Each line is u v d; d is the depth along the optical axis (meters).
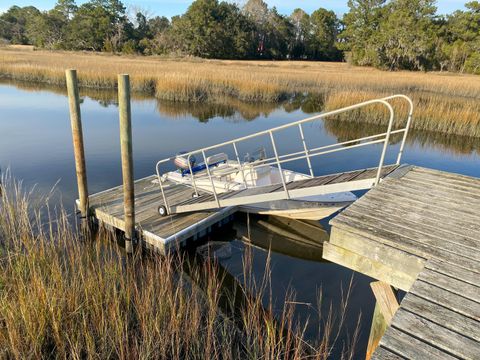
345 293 4.34
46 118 13.34
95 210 5.59
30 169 8.12
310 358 3.24
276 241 5.66
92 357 2.87
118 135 11.45
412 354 1.62
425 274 2.15
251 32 53.12
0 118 13.07
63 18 58.50
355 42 46.62
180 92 18.14
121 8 56.12
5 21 70.56
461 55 40.06
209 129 12.95
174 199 6.21
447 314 1.85
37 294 3.08
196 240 5.45
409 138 12.59
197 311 3.29
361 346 3.47
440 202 3.12
